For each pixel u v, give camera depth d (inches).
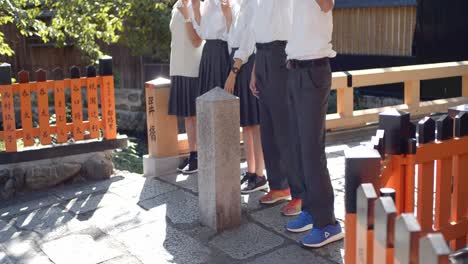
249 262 134.3
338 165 217.3
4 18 282.7
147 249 143.9
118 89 573.9
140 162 324.2
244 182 182.1
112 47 572.4
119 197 183.9
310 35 128.6
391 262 70.8
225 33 182.5
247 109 174.4
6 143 189.3
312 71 130.0
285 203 169.2
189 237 149.7
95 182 201.6
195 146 202.7
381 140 98.7
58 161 199.6
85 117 435.8
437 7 407.5
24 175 193.2
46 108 197.0
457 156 117.4
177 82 196.5
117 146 209.0
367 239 77.8
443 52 409.4
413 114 295.9
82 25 319.0
